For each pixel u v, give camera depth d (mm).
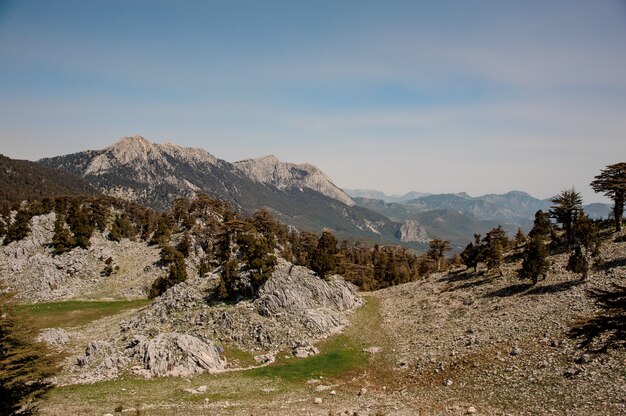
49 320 94375
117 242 150000
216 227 143875
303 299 84938
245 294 85125
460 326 69875
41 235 143000
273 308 79062
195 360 60094
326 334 76188
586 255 79875
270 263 86125
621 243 81562
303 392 51938
